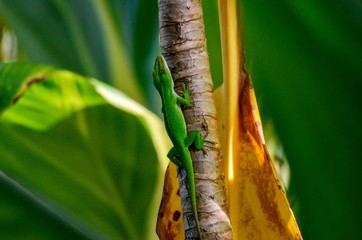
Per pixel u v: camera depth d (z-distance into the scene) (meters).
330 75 1.51
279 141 1.54
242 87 1.34
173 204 1.35
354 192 1.52
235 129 1.34
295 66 1.51
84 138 1.52
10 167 1.55
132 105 1.50
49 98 1.48
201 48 1.29
